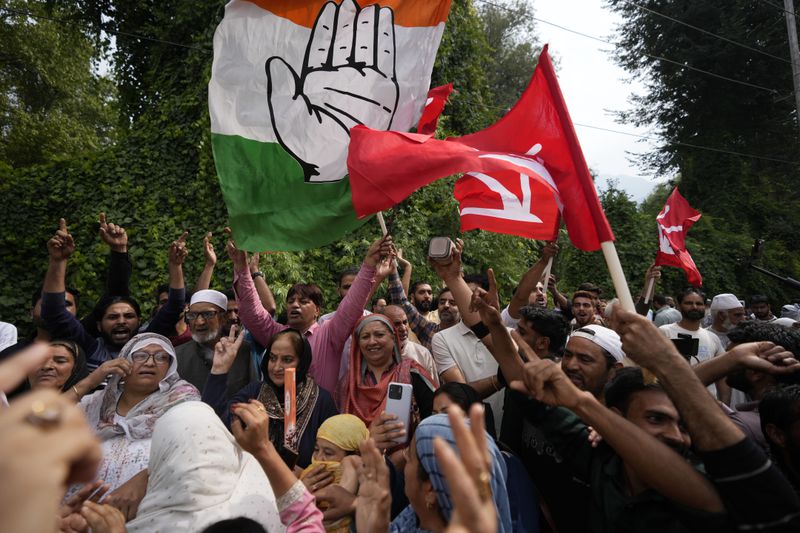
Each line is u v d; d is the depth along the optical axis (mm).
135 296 8656
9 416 649
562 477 2369
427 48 4027
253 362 4395
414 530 2064
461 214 3559
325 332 4070
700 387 1605
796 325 5238
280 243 3723
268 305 5324
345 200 3777
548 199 3453
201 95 9570
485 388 3420
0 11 17312
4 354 3908
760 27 22391
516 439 2660
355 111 3900
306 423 3338
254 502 1827
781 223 20422
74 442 655
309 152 3834
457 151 3045
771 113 23250
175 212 9320
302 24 3906
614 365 2787
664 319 7555
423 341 4922
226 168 3764
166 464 1825
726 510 1607
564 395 1747
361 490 1923
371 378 3801
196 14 9906
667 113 24875
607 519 1993
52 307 3934
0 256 9070
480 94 12578
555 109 2842
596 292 6453
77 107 21062
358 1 3947
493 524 804
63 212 9312
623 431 1691
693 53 22672
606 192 16359
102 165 9484
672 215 6680
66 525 1900
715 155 22516
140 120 10164
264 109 3842
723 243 17844
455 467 819
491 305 2521
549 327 3377
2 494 584
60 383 3393
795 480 2066
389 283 5012
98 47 12172
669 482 1644
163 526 1740
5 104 18703
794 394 2051
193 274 9008
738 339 2875
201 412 1946
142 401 3041
